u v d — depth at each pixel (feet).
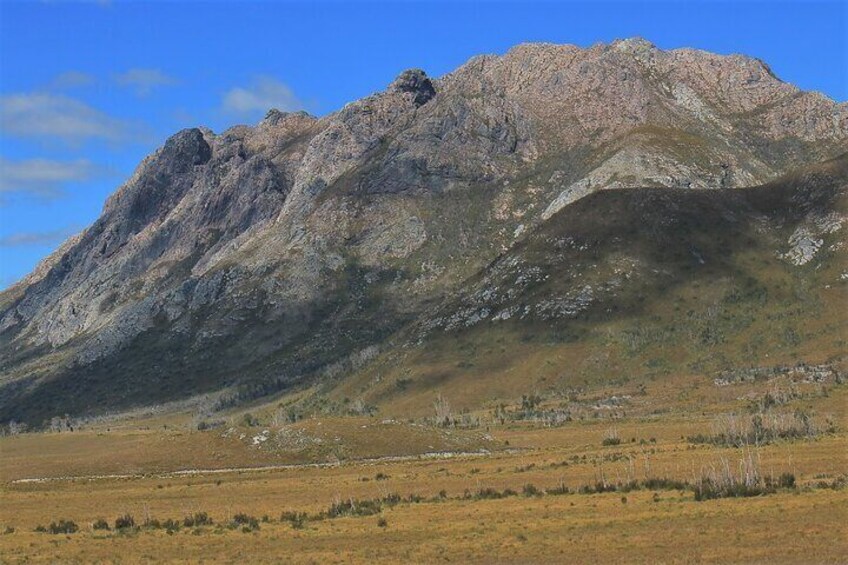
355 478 471.21
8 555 287.89
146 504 397.60
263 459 592.19
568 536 274.57
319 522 325.42
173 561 267.59
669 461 447.42
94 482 550.36
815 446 475.72
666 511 302.66
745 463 379.35
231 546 287.69
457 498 367.25
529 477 426.51
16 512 413.59
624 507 315.99
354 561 256.52
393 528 304.30
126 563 267.18
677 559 240.12
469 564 248.73
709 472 366.63
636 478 382.83
